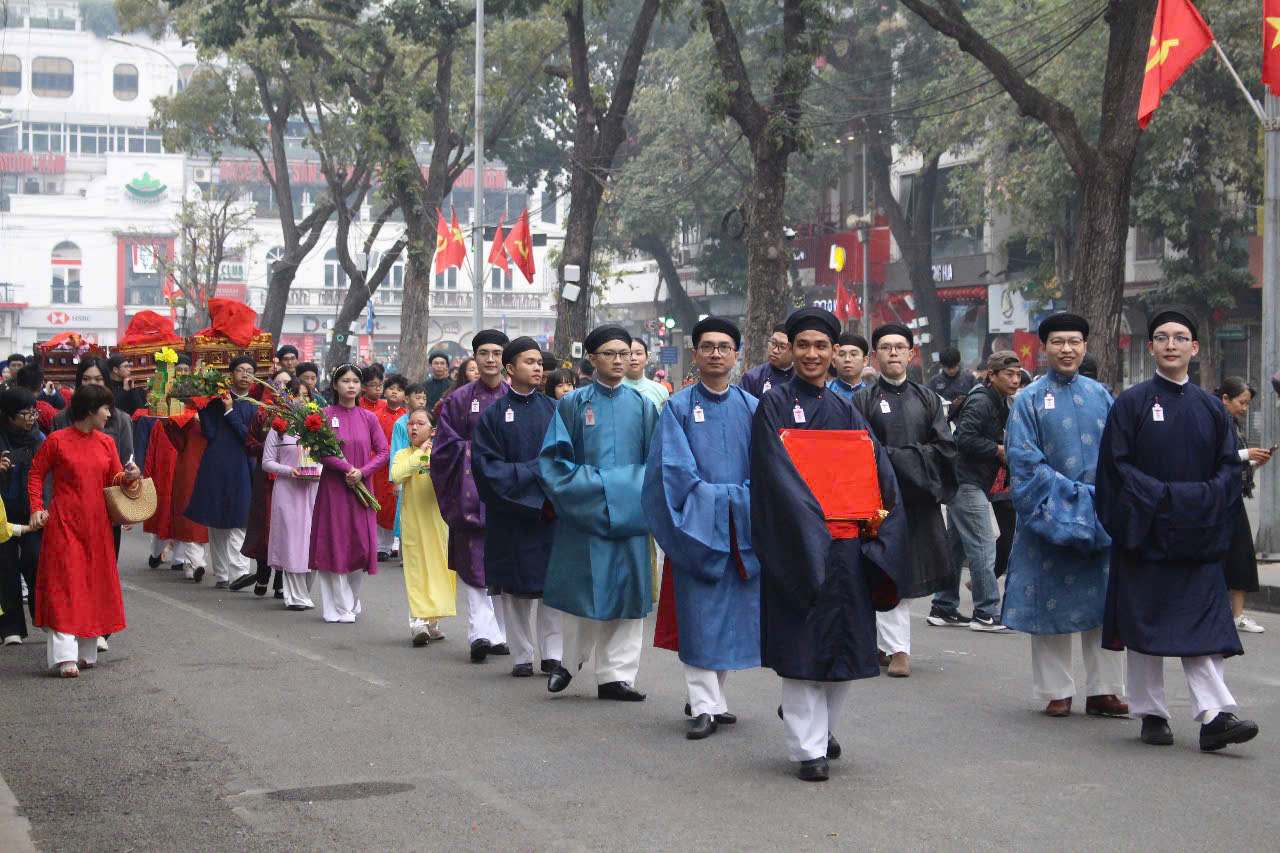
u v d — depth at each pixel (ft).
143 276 258.37
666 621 26.53
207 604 43.11
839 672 21.72
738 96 71.72
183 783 22.49
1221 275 102.58
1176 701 28.32
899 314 149.69
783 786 21.85
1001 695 29.01
